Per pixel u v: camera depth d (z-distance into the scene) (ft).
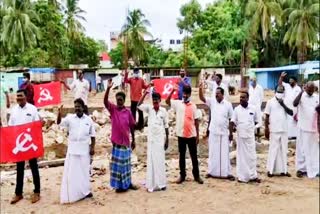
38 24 149.69
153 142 28.35
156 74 138.21
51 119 47.80
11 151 25.59
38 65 144.46
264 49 166.50
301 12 141.08
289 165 35.53
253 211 24.38
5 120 46.06
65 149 41.81
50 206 25.86
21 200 26.96
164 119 28.73
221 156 31.09
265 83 150.61
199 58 168.04
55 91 51.03
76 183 26.50
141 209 25.03
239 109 30.32
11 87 96.63
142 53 192.13
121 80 65.98
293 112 33.68
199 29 171.73
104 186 29.78
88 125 26.91
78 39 187.32
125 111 28.04
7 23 135.64
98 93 117.39
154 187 28.37
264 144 40.68
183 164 30.25
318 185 29.22
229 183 30.17
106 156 40.24
